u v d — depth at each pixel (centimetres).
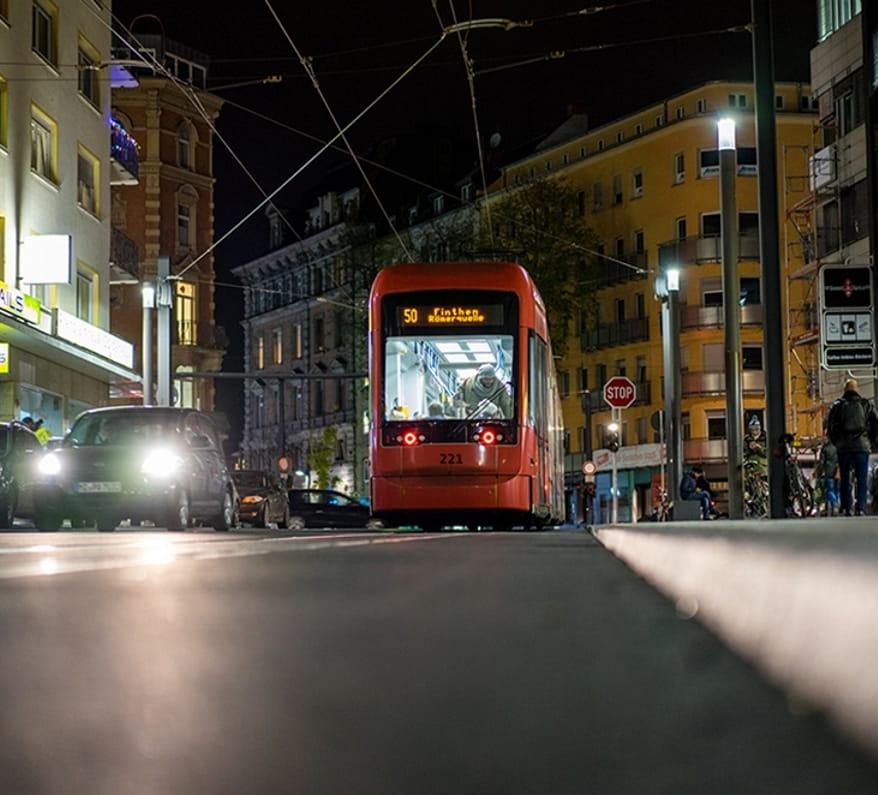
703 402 7469
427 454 2297
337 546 1097
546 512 2559
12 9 3691
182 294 7031
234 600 502
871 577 178
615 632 404
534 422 2347
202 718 226
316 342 10469
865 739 171
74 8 4212
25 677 279
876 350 1777
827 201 4888
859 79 4553
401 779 176
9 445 2489
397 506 2309
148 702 245
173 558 828
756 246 7438
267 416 11206
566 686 283
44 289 3884
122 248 4866
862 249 4538
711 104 7488
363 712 240
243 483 4069
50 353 3919
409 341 2327
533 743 208
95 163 4438
